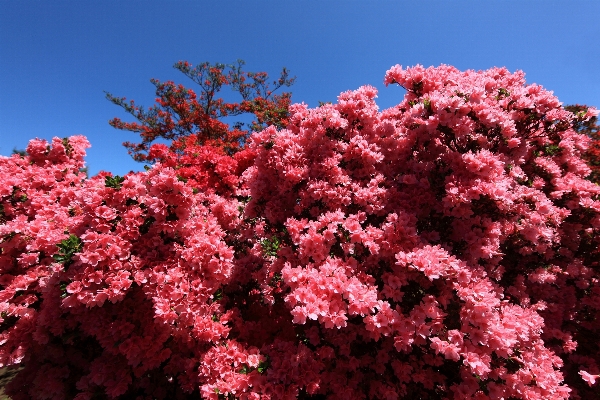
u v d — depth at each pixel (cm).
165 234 347
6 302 374
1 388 502
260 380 300
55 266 314
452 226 352
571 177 475
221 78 1438
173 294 304
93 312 336
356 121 408
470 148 360
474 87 339
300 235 329
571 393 404
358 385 333
